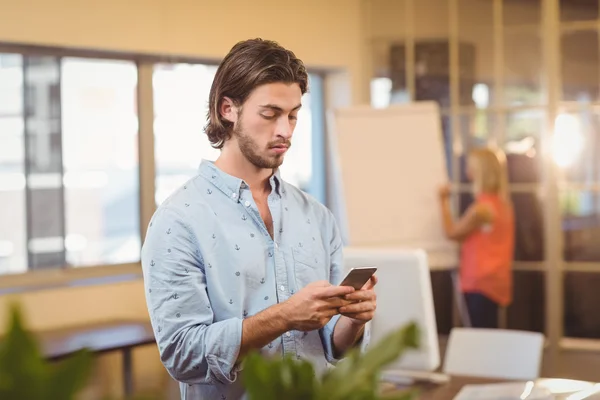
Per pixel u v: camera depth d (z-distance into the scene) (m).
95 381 4.95
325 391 0.82
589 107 6.29
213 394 2.00
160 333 1.96
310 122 6.83
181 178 5.75
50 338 4.41
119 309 5.19
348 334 2.06
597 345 6.27
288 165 6.70
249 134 2.00
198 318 1.94
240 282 1.98
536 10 6.37
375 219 5.91
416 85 6.62
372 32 6.70
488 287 6.02
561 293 6.37
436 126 6.04
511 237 6.08
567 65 6.33
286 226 2.08
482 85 6.50
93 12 4.96
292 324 1.88
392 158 5.97
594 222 6.30
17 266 4.97
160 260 1.96
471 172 6.10
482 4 6.48
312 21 6.33
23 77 4.95
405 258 2.84
